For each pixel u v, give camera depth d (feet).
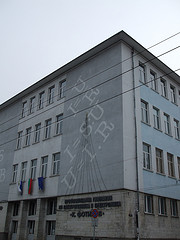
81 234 66.59
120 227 59.00
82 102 81.66
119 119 68.69
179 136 89.25
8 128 113.39
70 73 90.63
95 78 80.18
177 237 72.69
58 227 73.26
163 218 70.08
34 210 87.35
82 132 77.66
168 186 75.82
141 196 65.26
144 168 69.05
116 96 71.67
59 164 82.12
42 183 83.56
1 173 106.32
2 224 94.53
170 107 88.84
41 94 102.53
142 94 77.61
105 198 64.44
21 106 110.01
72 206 71.67
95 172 69.46
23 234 86.43
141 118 74.69
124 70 73.97
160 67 88.22
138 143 70.08
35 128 98.32
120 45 76.07
